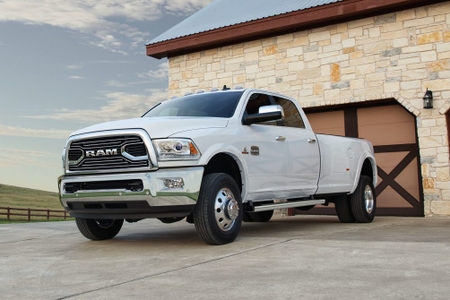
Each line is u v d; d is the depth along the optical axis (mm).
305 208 8297
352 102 10719
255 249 4816
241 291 3072
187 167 5055
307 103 11281
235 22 12047
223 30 12109
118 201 5164
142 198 5027
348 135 11078
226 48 12555
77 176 5430
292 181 6543
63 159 5617
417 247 4746
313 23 11180
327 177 7309
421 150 9820
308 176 6867
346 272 3562
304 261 4051
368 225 7691
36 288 3420
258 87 12008
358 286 3115
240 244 5277
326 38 11141
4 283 3641
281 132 6484
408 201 10297
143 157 5055
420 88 9953
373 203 8398
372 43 10555
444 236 5809
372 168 8656
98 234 6176
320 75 11164
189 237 6297
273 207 6105
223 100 6266
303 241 5340
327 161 7336
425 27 10008
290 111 7035
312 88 11250
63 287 3412
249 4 13773
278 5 12430
